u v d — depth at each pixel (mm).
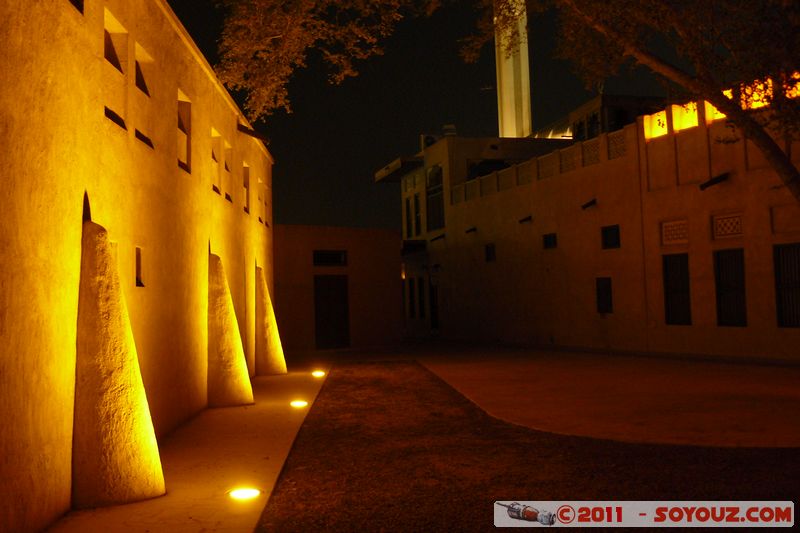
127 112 8055
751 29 9094
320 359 22734
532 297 27344
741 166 18719
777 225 17812
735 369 16562
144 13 8797
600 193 23656
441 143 34750
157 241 9297
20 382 4988
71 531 5398
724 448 8055
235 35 10531
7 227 4832
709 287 19625
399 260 28703
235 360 12555
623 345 22594
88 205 6613
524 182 28031
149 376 8875
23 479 5004
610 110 28938
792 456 7570
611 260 23141
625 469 7172
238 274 15914
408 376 17172
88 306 6312
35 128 5328
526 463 7562
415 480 6922
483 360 21094
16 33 5008
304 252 26484
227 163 15688
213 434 9633
